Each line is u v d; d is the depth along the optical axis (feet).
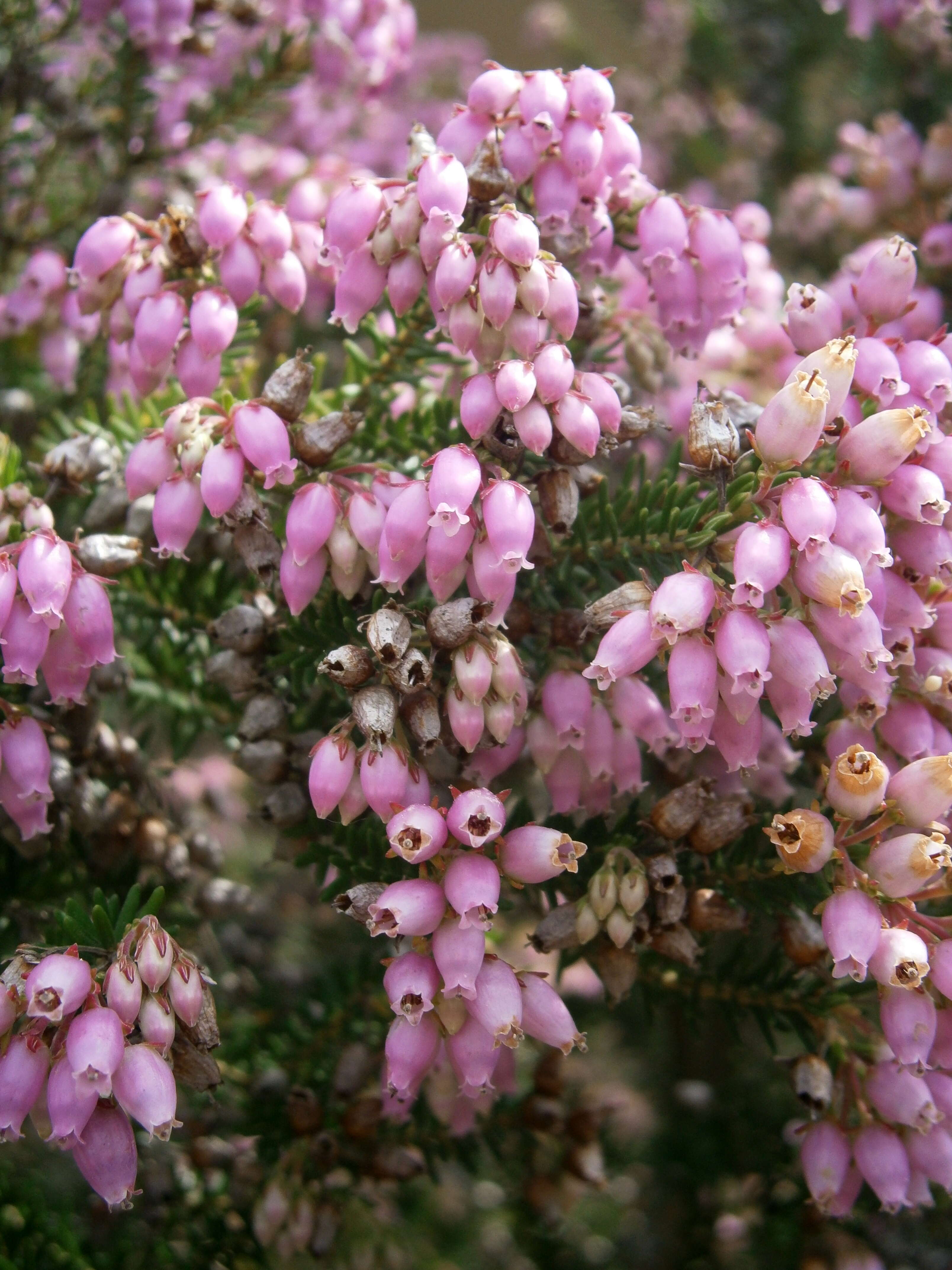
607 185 0.53
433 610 0.47
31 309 0.65
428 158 0.48
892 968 0.46
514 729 0.50
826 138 0.99
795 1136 0.52
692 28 1.03
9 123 0.71
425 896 0.45
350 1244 0.67
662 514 0.52
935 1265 0.63
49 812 0.55
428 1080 0.54
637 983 0.57
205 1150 0.61
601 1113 0.64
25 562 0.48
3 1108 0.44
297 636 0.52
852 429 0.47
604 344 0.63
